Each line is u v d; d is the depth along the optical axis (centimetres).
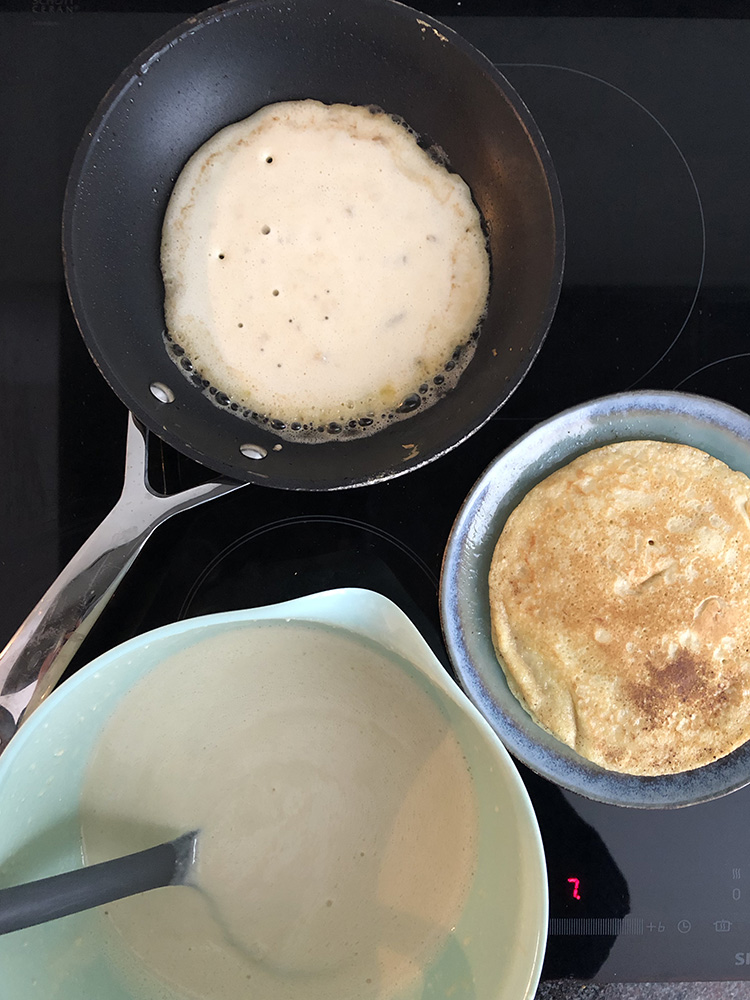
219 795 34
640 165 40
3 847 29
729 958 38
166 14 40
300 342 38
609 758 37
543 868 27
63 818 32
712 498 38
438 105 37
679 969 38
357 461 36
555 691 38
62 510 39
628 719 37
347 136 38
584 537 38
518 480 39
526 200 35
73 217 33
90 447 39
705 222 40
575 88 40
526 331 34
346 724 34
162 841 33
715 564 38
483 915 31
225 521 39
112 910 33
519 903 29
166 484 39
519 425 39
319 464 36
